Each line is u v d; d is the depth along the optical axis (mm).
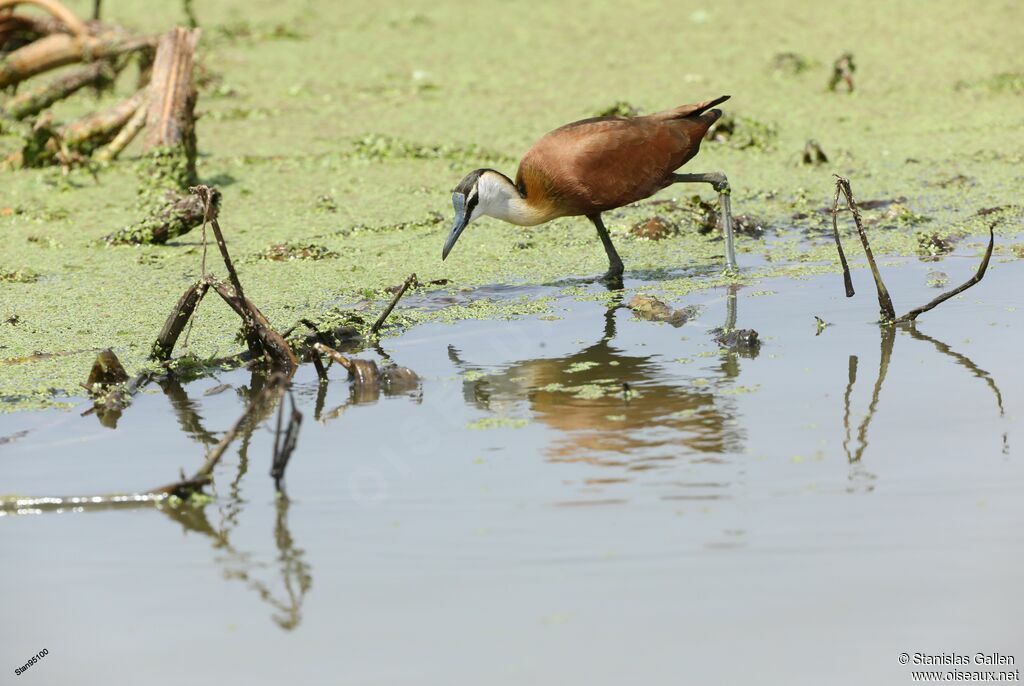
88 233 15680
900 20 25781
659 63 23641
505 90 22438
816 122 20188
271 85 23484
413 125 20594
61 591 7133
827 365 10359
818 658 6145
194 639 6566
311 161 18859
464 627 6520
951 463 8266
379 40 26203
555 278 13656
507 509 7848
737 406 9492
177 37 17875
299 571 7230
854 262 13531
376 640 6453
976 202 15586
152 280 13805
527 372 10641
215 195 15156
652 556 7141
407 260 14406
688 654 6199
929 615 6465
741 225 14953
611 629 6430
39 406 10258
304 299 12992
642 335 11539
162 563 7414
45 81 21188
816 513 7602
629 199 13273
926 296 12148
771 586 6777
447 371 10781
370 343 11695
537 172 13188
